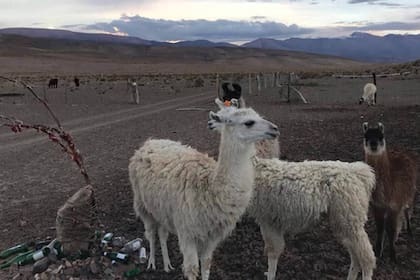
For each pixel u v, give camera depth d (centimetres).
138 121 1472
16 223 575
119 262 454
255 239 508
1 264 459
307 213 398
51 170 849
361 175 402
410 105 1628
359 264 397
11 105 1962
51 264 443
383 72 4488
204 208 371
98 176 792
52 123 1455
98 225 548
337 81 3256
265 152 555
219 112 376
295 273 432
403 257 456
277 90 2522
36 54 13912
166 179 394
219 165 372
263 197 412
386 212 440
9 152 1023
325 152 865
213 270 442
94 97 2392
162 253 449
